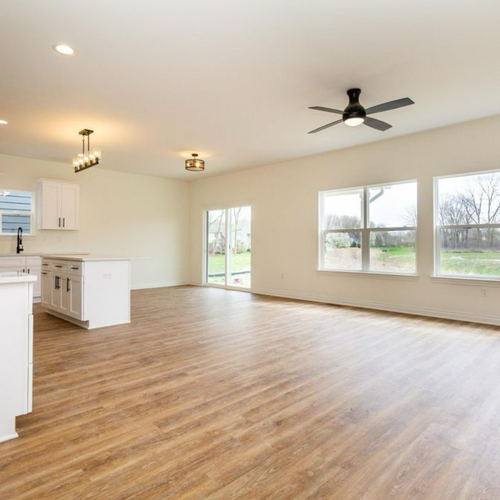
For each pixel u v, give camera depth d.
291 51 3.05
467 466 1.77
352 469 1.74
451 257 5.18
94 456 1.84
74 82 3.63
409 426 2.15
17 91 3.84
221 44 2.94
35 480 1.65
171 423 2.18
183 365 3.20
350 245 6.30
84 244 7.61
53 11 2.50
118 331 4.39
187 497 1.54
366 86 3.74
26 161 6.82
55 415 2.28
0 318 2.00
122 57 3.15
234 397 2.55
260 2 2.42
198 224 9.25
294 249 7.05
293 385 2.76
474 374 2.97
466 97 4.04
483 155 4.78
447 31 2.76
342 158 6.27
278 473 1.71
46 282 5.37
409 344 3.82
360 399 2.52
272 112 4.46
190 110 4.41
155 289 8.41
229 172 8.29
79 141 5.71
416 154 5.39
